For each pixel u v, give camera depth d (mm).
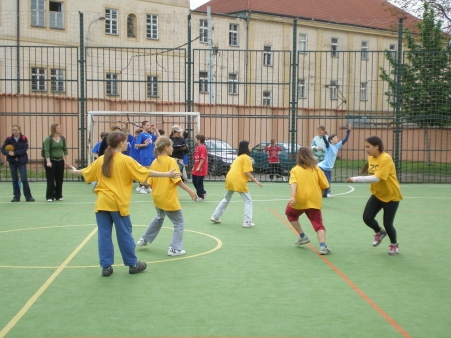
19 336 4539
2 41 27094
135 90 29484
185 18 32188
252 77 33438
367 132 32156
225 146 21125
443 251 7875
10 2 27266
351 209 12008
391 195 7402
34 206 12148
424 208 12297
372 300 5555
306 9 37000
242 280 6258
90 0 29516
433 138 28203
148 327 4750
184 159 16062
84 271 6613
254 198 13805
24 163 12797
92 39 29406
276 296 5664
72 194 14367
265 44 34312
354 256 7516
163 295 5672
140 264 6578
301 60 35031
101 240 6340
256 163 21422
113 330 4676
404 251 7863
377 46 38469
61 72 28344
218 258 7312
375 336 4582
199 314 5094
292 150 17484
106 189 6250
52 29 28391
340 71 36688
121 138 6262
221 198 13789
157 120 23500
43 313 5109
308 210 7680
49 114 17031
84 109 18078
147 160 14484
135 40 30812
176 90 30828
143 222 10070
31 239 8523
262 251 7766
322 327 4773
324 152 15094
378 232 7781
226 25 33094
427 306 5379
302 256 7477
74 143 22938
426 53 19156
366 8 41312
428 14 24312
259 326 4789
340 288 5969
